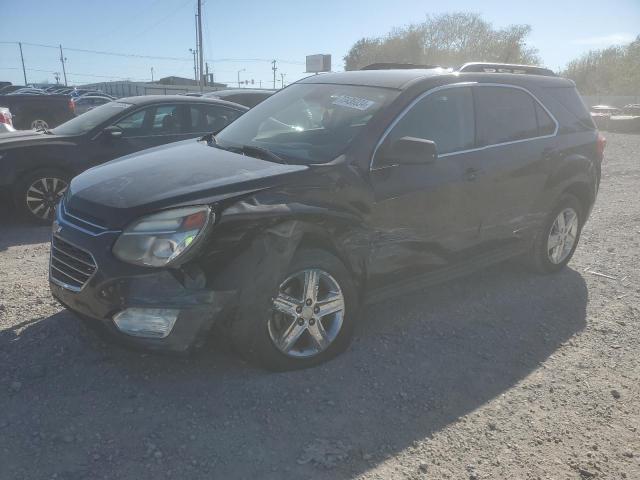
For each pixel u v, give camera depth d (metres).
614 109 36.59
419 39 63.69
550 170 5.04
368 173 3.74
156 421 3.03
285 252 3.28
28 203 6.79
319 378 3.51
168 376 3.44
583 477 2.83
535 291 5.12
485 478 2.78
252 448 2.87
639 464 2.95
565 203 5.37
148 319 3.05
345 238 3.60
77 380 3.36
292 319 3.45
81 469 2.66
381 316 4.45
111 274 3.05
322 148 3.84
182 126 7.82
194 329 3.08
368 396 3.37
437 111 4.24
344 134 3.89
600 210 8.55
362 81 4.43
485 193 4.46
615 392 3.58
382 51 65.44
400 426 3.13
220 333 3.25
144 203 3.14
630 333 4.41
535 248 5.27
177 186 3.29
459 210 4.28
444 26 63.12
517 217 4.85
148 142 7.51
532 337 4.26
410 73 4.43
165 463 2.73
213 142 4.48
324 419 3.13
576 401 3.47
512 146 4.70
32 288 4.68
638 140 22.50
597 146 5.61
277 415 3.14
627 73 56.16
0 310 4.20
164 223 3.05
